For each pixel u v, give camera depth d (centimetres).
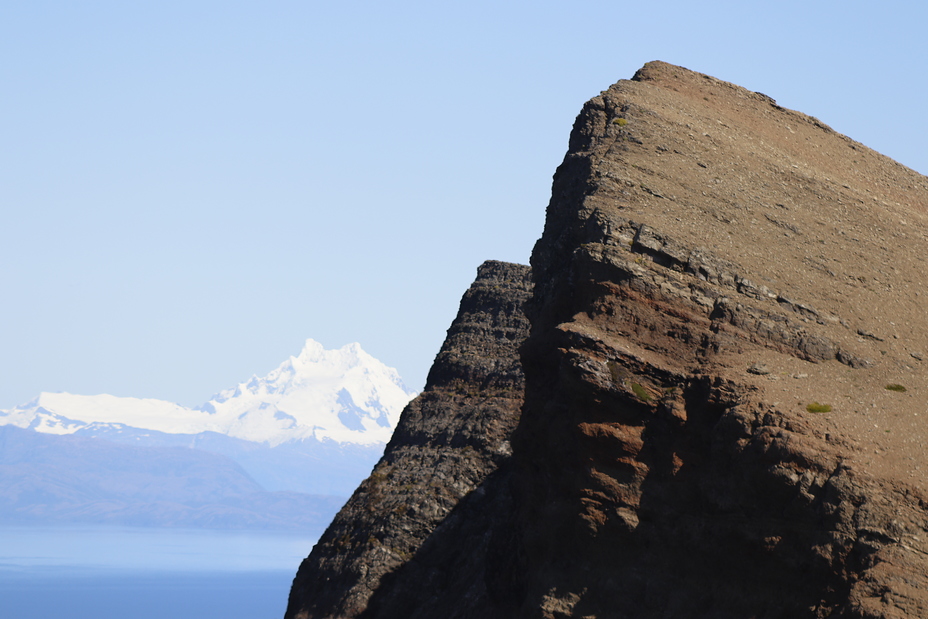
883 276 10000
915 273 10244
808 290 9438
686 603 8056
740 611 7756
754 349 8744
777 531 7650
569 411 8938
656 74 13238
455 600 14038
